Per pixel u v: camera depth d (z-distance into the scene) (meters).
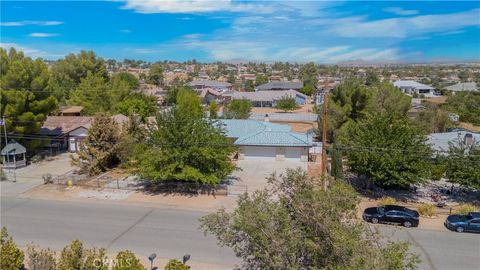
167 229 23.30
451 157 28.17
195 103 52.12
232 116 58.53
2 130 36.91
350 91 45.44
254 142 39.69
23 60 38.88
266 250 10.98
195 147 28.58
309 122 60.00
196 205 27.56
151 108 60.34
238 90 122.81
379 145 28.16
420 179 27.84
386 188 31.28
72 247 14.73
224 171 29.80
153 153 29.38
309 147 39.72
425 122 49.38
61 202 28.34
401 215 24.19
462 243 21.75
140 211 26.44
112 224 24.17
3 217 25.47
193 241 21.55
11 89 37.12
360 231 10.96
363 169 28.53
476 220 23.25
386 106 46.31
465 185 27.89
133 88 102.06
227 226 12.01
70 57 78.12
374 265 9.59
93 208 27.06
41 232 23.03
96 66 79.94
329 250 10.50
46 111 40.12
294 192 11.70
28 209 26.94
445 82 139.62
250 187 31.38
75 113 53.47
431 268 18.72
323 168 24.34
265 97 91.00
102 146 35.16
